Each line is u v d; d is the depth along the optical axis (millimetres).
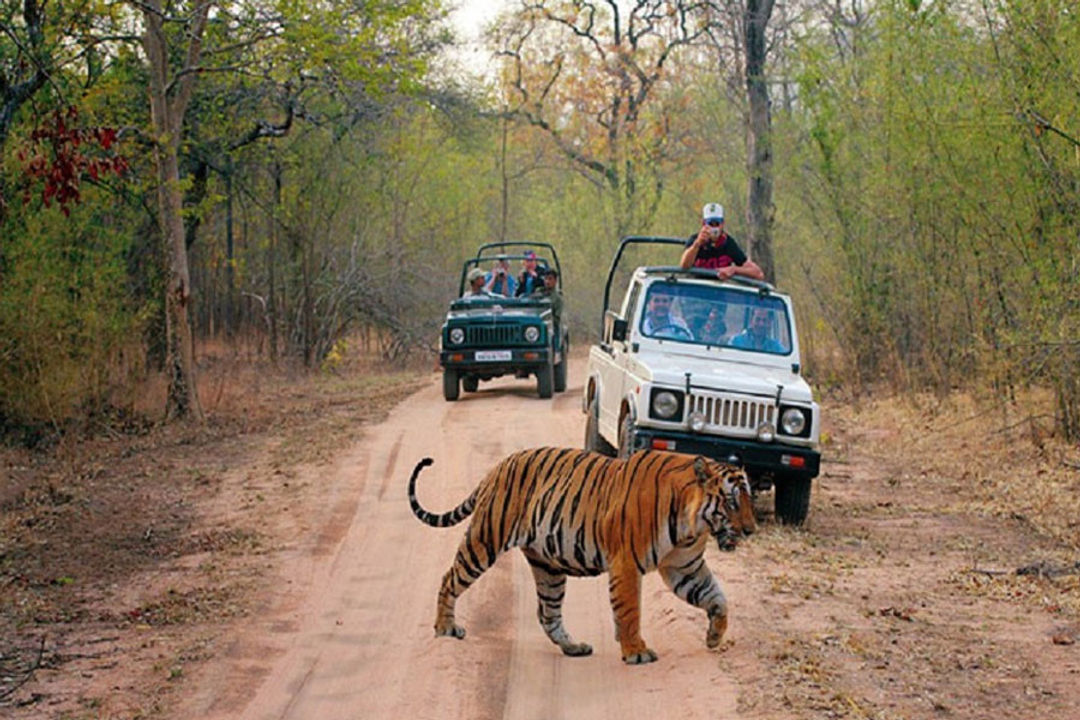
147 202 21969
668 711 6703
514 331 20109
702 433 10992
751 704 6590
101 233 19703
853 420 18859
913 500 13008
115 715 7176
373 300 30359
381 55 20812
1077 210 14336
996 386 16078
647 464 7477
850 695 6754
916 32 17438
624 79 41250
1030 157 14852
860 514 12258
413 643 8328
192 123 24078
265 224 32281
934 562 10219
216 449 16828
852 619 8344
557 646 8156
